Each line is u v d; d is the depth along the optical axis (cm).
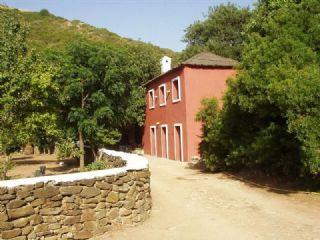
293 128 1006
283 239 731
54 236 711
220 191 1213
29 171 1738
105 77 1825
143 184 898
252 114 1395
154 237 766
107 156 1475
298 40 1149
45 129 1307
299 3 1345
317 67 1071
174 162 2162
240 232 788
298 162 1196
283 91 1002
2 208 654
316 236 738
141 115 2942
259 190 1203
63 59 1727
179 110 2220
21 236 668
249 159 1397
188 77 2127
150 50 3366
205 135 1673
